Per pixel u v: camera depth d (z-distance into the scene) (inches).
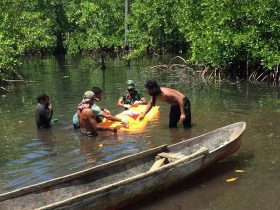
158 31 1190.9
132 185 232.8
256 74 688.4
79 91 653.3
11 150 350.6
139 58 1195.3
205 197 247.9
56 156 328.5
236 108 480.7
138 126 409.7
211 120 425.7
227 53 676.7
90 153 332.5
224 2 667.4
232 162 301.9
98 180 255.6
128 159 270.4
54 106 530.6
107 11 1299.2
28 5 1493.6
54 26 1542.8
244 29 669.3
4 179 283.0
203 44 707.4
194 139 311.1
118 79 776.9
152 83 387.9
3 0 948.6
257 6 634.2
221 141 323.3
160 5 1108.5
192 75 781.3
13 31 898.1
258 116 436.5
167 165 250.2
